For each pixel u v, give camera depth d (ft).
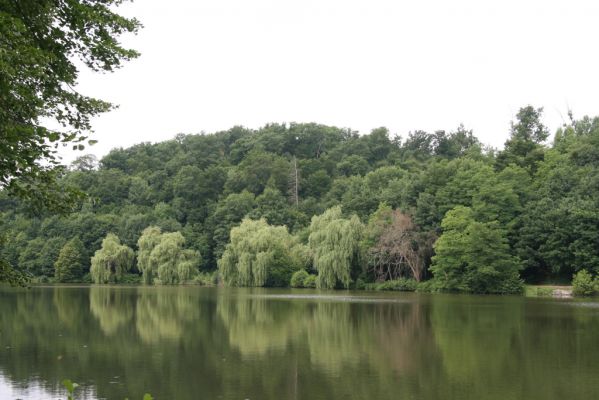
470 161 272.92
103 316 132.77
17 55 33.47
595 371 71.67
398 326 113.80
